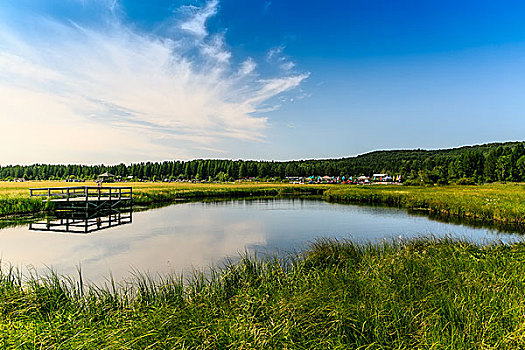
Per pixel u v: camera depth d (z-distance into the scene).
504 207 23.75
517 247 10.55
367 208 32.66
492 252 9.45
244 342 4.18
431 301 5.22
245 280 8.10
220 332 4.57
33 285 7.52
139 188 55.81
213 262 12.02
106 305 6.67
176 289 7.42
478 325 4.34
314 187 67.88
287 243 15.60
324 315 5.05
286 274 8.02
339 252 10.57
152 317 5.34
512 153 105.25
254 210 31.03
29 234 18.11
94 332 4.79
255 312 5.46
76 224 22.02
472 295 5.31
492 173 105.25
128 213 28.69
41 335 4.56
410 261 8.16
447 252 9.77
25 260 12.40
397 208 32.72
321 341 4.28
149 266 11.49
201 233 18.59
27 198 27.44
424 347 3.98
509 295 5.27
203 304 6.11
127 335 4.61
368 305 5.12
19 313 5.86
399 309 4.92
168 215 27.23
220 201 42.34
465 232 18.45
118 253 13.55
